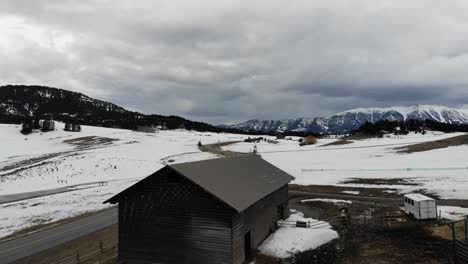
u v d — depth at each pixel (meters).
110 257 24.95
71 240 29.55
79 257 25.06
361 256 24.03
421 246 25.22
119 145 123.81
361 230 30.41
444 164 62.94
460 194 42.09
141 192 23.34
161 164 83.19
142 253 23.05
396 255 23.75
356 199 44.69
